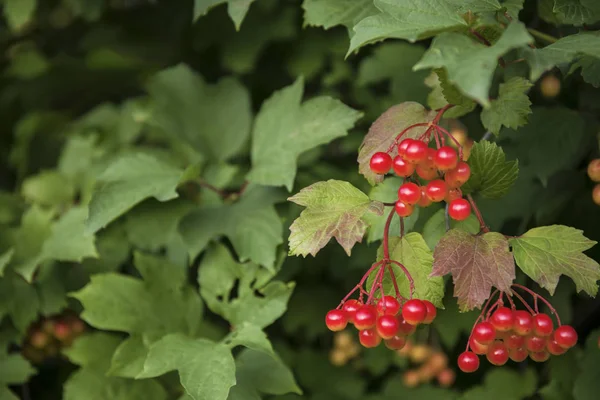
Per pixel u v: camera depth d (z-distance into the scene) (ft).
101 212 2.30
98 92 3.37
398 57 2.62
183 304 2.42
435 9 1.95
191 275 2.72
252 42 2.87
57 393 2.82
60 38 3.43
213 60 3.11
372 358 2.71
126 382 2.41
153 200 2.54
